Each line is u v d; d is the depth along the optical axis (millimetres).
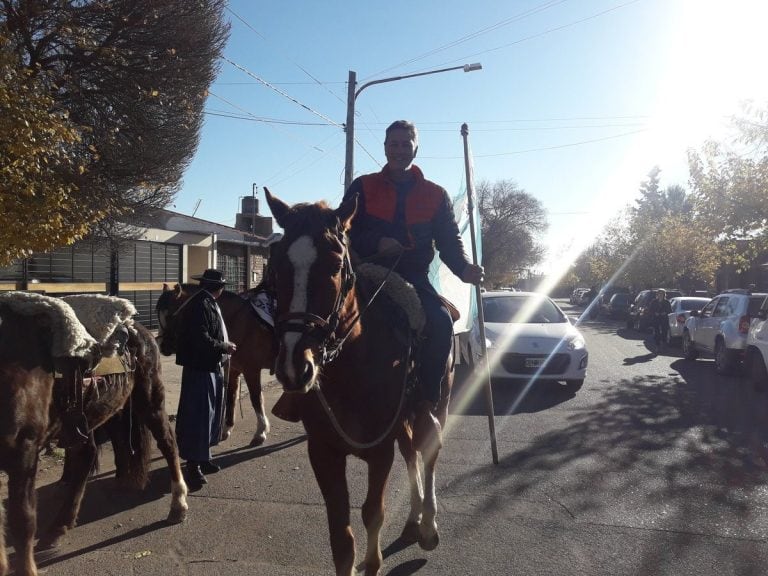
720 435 7770
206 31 10250
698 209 18188
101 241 12273
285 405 3730
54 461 6516
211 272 6270
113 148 9625
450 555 4410
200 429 5859
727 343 12695
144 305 16656
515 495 5602
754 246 17703
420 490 4699
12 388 3590
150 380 5117
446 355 3908
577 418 8766
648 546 4523
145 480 5207
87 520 5078
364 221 3984
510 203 61562
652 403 9875
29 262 12680
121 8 9086
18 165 5883
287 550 4496
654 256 38219
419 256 4047
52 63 9094
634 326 27812
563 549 4488
